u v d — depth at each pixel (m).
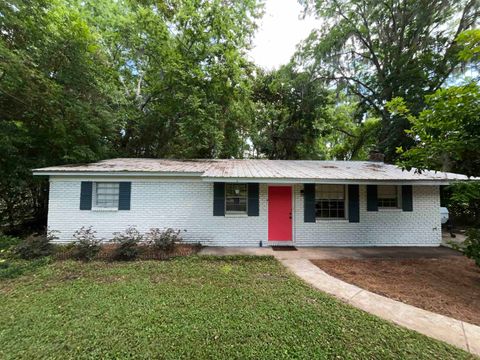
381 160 11.81
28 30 8.76
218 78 14.10
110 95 12.87
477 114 4.57
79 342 3.00
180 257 6.71
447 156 6.62
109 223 8.18
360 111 19.27
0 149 8.49
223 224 8.35
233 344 2.99
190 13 13.61
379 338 3.14
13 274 5.18
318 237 8.42
